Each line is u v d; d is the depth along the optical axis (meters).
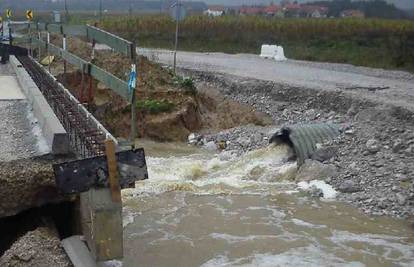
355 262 9.09
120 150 7.32
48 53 17.78
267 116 18.70
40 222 8.16
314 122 16.88
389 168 12.65
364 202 11.62
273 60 30.94
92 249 7.35
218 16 45.00
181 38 39.47
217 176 13.67
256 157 14.56
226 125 18.45
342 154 13.65
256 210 11.30
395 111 15.35
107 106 17.58
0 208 7.74
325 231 10.33
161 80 19.62
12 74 17.02
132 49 7.19
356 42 36.41
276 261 9.02
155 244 9.55
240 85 21.19
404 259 9.24
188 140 17.23
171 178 13.25
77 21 39.28
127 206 11.34
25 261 7.14
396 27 37.62
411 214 11.00
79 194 7.97
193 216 10.91
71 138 9.09
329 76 23.31
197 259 9.03
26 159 8.20
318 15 65.94
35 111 11.10
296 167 13.45
